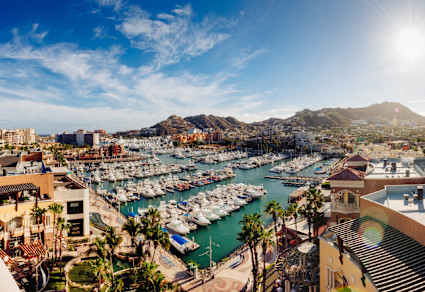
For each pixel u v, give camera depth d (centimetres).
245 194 10938
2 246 4981
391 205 3189
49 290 4162
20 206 5228
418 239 2292
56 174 7288
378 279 1997
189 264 5025
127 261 5356
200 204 9656
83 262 5200
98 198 10312
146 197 11094
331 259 2867
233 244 6775
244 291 4309
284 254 5384
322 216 5159
